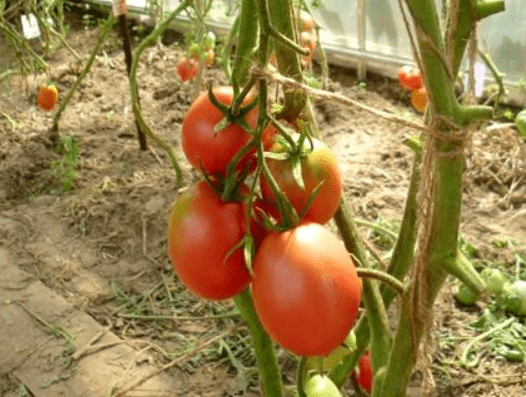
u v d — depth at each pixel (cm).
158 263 142
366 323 76
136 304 132
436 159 42
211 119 47
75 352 119
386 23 198
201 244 44
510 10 175
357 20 202
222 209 45
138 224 151
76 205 156
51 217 154
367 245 77
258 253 43
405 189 158
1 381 115
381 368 56
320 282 42
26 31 227
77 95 203
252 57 45
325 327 42
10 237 148
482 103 187
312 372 62
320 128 183
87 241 148
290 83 40
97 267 141
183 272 46
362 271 47
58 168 168
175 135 183
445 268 44
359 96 194
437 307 127
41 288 133
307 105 53
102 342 122
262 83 41
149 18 240
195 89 147
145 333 125
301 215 44
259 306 43
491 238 144
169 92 200
